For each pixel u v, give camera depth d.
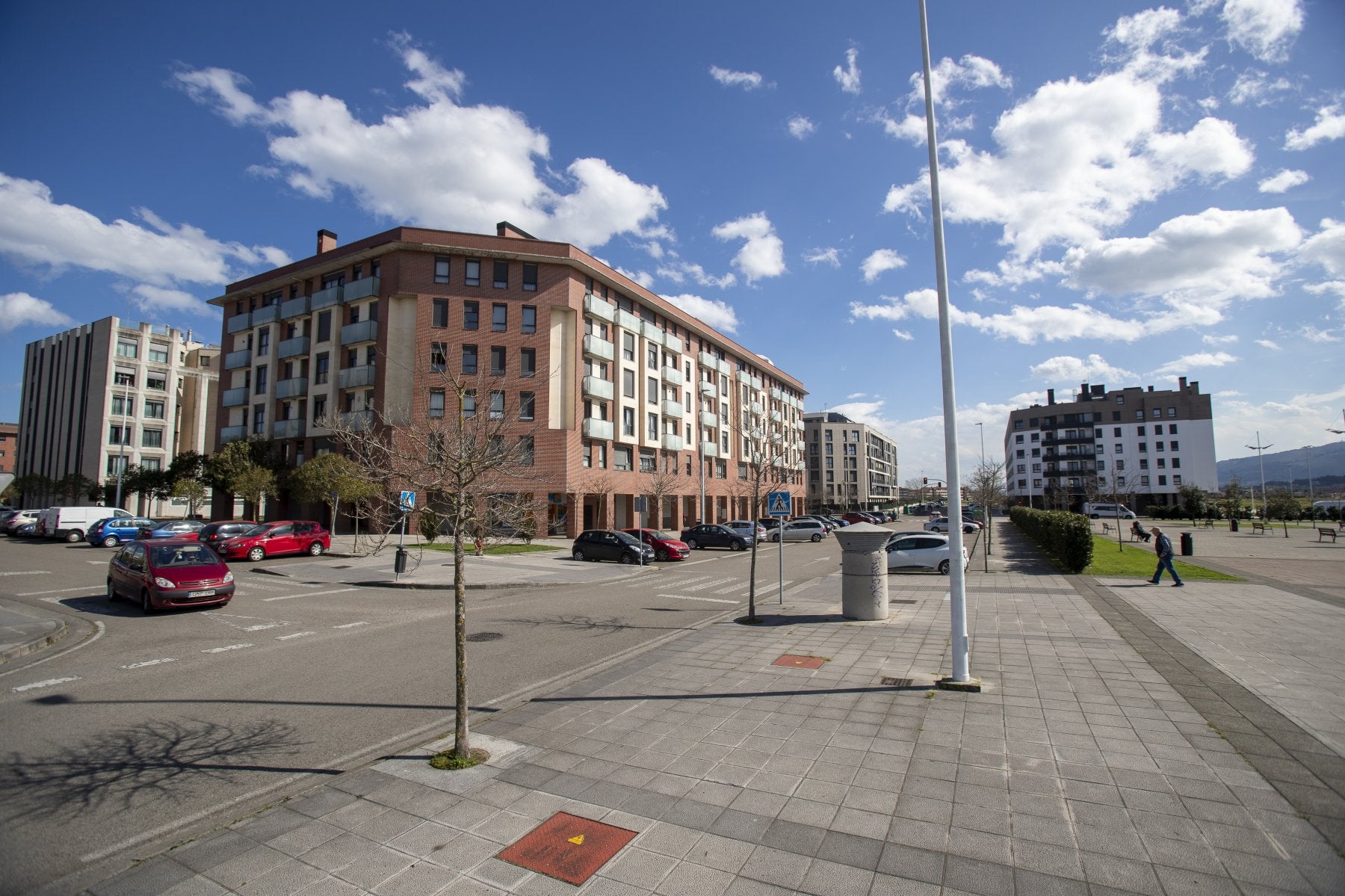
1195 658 8.23
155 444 62.38
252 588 17.14
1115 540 37.44
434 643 10.13
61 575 18.84
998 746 5.23
